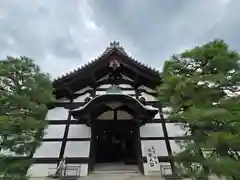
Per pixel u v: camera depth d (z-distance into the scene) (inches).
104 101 467.2
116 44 706.8
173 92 339.9
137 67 582.2
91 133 502.3
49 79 412.5
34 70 396.5
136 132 509.0
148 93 585.0
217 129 272.5
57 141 490.0
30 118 341.1
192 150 300.5
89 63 583.2
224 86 309.0
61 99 579.5
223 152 252.1
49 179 418.0
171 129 513.3
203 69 333.1
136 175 441.4
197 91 316.8
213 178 323.9
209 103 298.4
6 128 307.3
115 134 551.5
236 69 302.2
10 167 310.5
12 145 326.3
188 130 332.2
